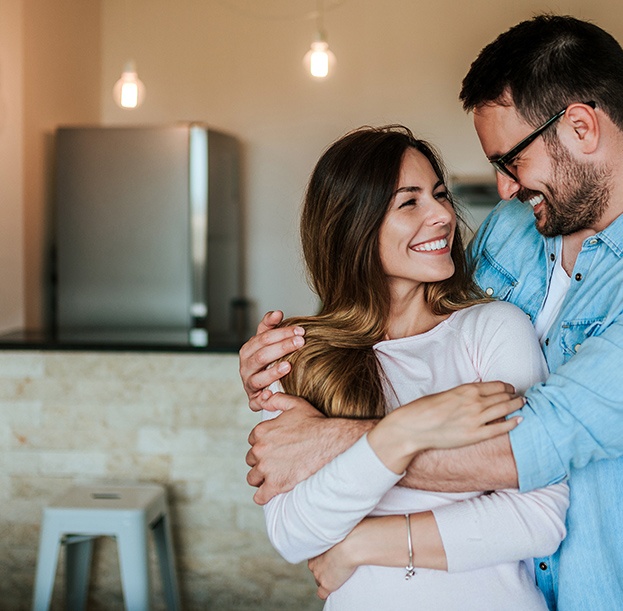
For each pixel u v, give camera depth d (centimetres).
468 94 148
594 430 126
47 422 329
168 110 515
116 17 512
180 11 510
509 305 150
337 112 511
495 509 129
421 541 130
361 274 153
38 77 420
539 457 126
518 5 494
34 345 326
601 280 142
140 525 282
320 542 132
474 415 125
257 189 518
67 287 436
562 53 137
